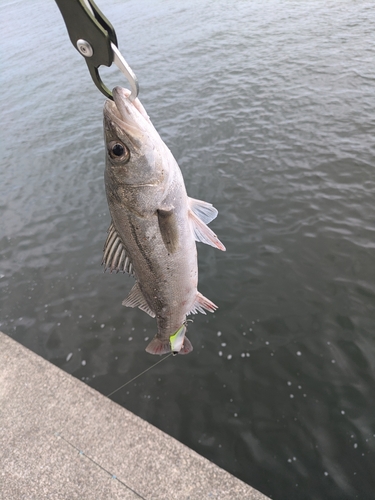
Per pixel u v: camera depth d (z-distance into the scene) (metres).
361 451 0.65
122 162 0.32
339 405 0.71
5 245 1.27
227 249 1.10
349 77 1.96
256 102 1.89
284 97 1.89
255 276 1.00
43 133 2.02
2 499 0.45
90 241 1.23
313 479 0.62
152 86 2.32
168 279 0.38
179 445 0.48
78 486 0.46
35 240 1.27
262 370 0.79
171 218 0.35
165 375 0.81
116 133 0.31
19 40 4.12
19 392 0.56
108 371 0.84
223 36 3.03
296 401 0.73
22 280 1.12
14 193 1.55
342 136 1.50
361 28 2.62
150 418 0.74
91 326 0.95
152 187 0.33
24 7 6.32
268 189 1.29
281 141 1.54
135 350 0.88
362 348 0.79
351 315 0.86
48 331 0.95
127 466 0.47
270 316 0.89
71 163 1.70
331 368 0.77
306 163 1.38
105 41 0.22
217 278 1.01
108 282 1.07
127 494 0.45
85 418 0.52
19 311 1.02
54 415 0.53
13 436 0.51
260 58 2.44
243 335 0.86
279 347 0.83
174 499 0.44
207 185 1.37
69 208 1.41
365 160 1.34
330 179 1.28
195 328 0.90
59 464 0.48
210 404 0.75
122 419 0.51
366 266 0.96
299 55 2.36
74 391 0.55
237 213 1.22
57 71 2.93
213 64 2.49
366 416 0.69
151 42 3.20
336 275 0.96
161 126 1.84
